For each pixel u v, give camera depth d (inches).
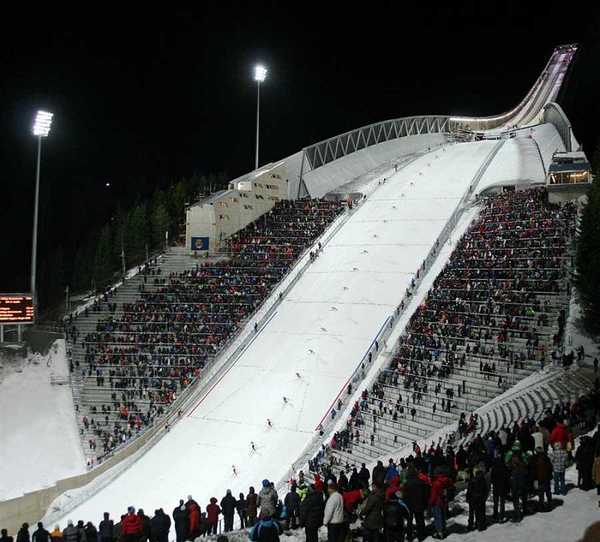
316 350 2191.2
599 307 1708.9
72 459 1921.8
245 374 2153.1
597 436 768.9
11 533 1566.2
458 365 1825.8
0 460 1914.4
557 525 650.8
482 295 2138.3
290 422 1872.5
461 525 695.7
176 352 2298.2
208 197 3277.6
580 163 2817.4
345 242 2938.0
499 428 1288.1
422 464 830.5
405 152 4672.7
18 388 2225.6
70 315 2544.3
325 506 598.9
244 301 2568.9
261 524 585.6
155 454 1855.3
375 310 2363.4
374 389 1875.0
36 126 2659.9
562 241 2335.1
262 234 3129.9
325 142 4050.2
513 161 3747.5
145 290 2719.0
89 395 2158.0
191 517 797.2
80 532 816.9
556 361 1662.2
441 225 2925.7
